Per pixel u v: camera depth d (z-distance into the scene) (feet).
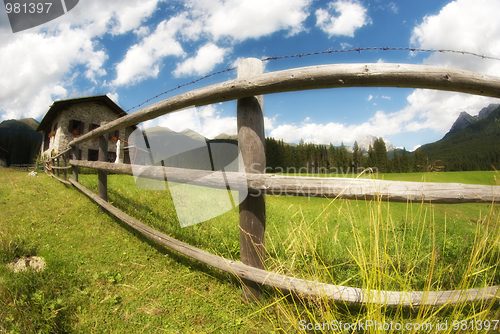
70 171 29.17
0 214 11.39
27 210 12.18
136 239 9.45
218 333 5.17
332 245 8.11
